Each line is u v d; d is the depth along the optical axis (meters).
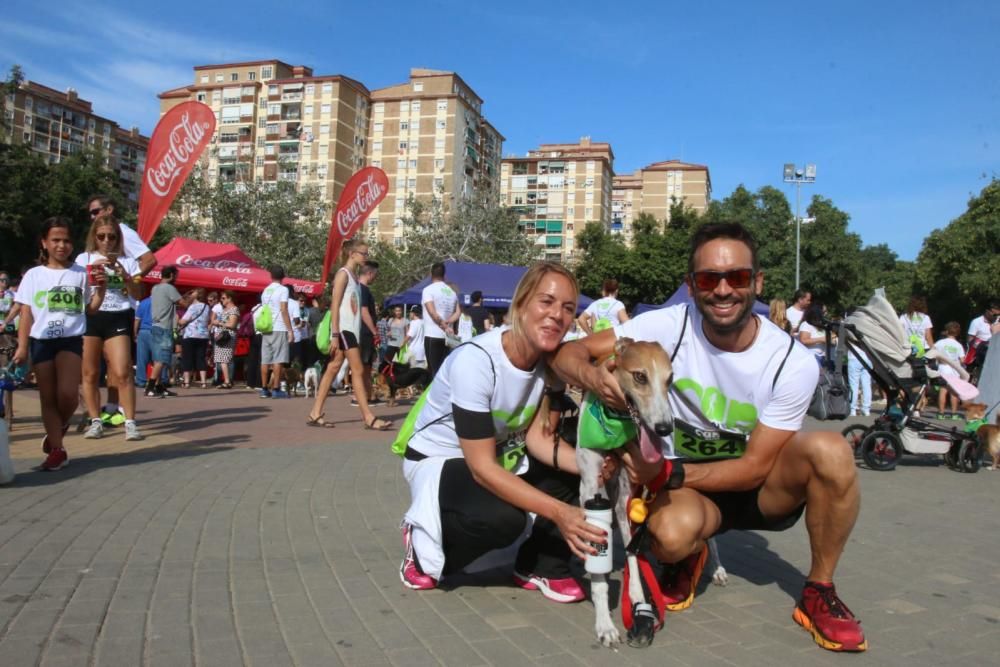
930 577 4.15
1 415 7.89
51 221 5.91
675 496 3.22
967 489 6.86
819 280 46.59
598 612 3.12
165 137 9.34
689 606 3.61
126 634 2.96
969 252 38.59
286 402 12.68
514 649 3.00
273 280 13.68
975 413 8.14
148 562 3.87
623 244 53.28
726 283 3.06
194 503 5.16
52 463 6.00
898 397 7.98
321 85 86.81
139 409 10.66
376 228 91.62
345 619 3.24
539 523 3.63
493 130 103.50
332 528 4.68
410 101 91.00
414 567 3.67
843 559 4.48
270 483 5.90
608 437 3.10
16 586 3.44
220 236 41.91
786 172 37.12
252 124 89.19
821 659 3.01
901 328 7.86
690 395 3.39
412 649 2.95
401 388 14.18
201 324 14.98
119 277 7.31
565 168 105.81
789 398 3.20
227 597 3.43
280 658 2.81
